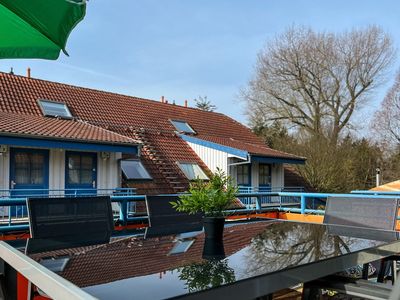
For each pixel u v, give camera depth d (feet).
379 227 11.28
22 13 8.04
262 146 56.80
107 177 35.88
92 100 45.39
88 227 10.68
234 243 8.41
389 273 9.71
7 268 8.12
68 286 4.57
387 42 83.71
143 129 45.03
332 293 7.93
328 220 12.51
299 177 64.23
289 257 6.89
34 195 29.63
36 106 37.81
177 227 11.54
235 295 5.35
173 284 5.22
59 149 33.14
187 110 56.95
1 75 39.68
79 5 7.77
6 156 30.32
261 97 86.84
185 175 42.09
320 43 83.87
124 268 6.13
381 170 79.05
